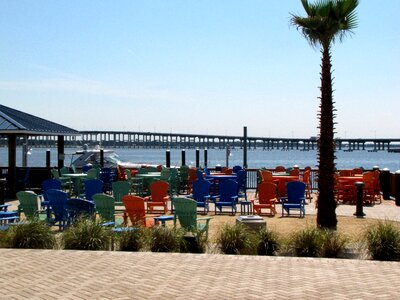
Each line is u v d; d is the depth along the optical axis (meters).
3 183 16.41
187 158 129.75
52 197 12.57
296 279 7.73
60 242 10.52
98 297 6.70
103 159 32.66
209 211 17.22
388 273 8.17
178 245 10.13
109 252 9.68
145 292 6.95
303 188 15.99
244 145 31.23
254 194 22.58
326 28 12.91
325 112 13.25
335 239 10.01
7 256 9.28
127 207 11.83
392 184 21.23
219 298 6.68
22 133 21.58
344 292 6.99
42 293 6.88
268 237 10.03
